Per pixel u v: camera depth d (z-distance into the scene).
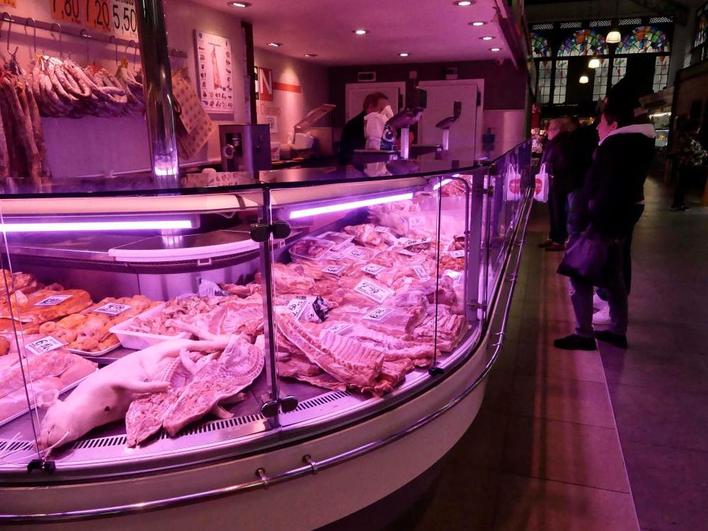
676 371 3.65
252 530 1.48
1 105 2.89
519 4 7.05
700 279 5.77
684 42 20.12
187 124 4.10
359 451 1.56
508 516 2.31
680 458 2.70
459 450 2.78
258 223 1.42
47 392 1.57
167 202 1.40
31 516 1.31
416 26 5.74
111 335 1.91
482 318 2.44
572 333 4.32
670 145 16.88
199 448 1.40
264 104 7.14
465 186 2.21
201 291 2.16
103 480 1.33
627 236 4.09
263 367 1.77
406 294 2.35
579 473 2.59
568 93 22.58
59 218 1.43
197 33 4.80
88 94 3.33
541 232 8.59
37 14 3.29
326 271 2.62
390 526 2.25
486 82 8.87
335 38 6.40
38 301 2.08
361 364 1.73
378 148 5.24
